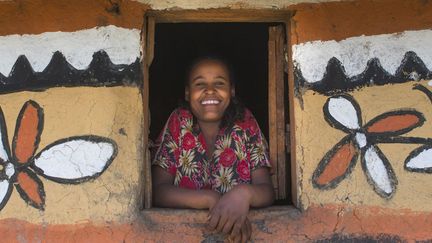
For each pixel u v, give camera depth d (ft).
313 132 11.43
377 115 11.40
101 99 11.28
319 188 11.32
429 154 11.33
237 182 12.35
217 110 12.48
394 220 11.23
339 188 11.30
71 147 11.23
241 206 10.96
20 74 11.40
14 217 11.18
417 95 11.44
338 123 11.42
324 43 11.54
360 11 11.55
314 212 11.28
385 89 11.46
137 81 11.38
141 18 11.47
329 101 11.46
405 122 11.38
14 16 11.44
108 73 11.33
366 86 11.47
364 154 11.34
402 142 11.34
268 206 11.63
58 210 11.13
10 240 11.12
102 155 11.20
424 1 11.53
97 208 11.12
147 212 11.17
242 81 17.63
